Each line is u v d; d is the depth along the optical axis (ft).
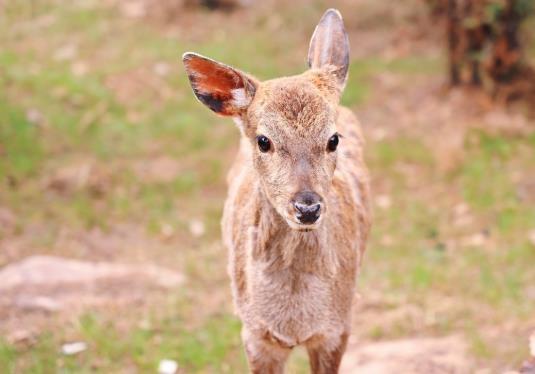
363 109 57.21
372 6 71.05
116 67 61.21
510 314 35.86
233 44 65.16
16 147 50.49
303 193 21.63
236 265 25.11
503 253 41.27
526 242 41.83
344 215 24.90
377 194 48.11
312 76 23.90
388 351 33.47
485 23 54.34
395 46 66.18
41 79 57.82
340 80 24.98
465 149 51.29
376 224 45.16
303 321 23.77
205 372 32.48
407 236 43.96
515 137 52.39
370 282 39.42
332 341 24.84
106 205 46.96
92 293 37.60
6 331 34.19
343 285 24.67
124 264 41.47
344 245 24.67
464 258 41.19
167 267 41.42
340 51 25.40
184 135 54.29
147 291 38.17
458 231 44.14
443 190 48.11
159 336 34.71
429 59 63.77
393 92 59.11
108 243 43.65
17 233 43.45
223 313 36.55
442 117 55.01
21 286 37.60
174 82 60.03
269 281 23.63
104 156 51.44
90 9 69.82
